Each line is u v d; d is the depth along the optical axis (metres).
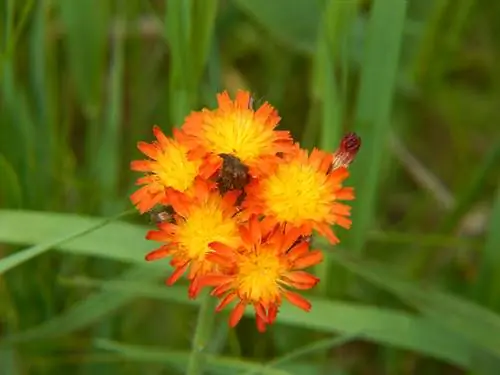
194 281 0.11
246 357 0.20
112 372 0.19
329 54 0.16
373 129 0.16
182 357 0.16
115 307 0.17
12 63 0.17
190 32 0.15
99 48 0.19
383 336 0.16
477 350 0.16
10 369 0.18
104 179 0.19
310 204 0.12
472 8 0.20
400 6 0.15
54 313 0.19
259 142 0.12
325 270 0.17
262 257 0.11
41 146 0.19
